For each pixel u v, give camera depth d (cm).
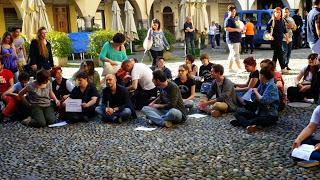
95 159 596
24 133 771
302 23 2244
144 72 904
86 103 837
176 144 646
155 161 571
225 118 798
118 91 813
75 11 2912
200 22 2281
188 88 895
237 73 1352
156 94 912
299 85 899
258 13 2419
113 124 798
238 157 569
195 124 766
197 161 564
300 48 2248
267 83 729
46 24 1914
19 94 838
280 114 805
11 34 1058
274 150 588
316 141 547
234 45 1391
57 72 909
